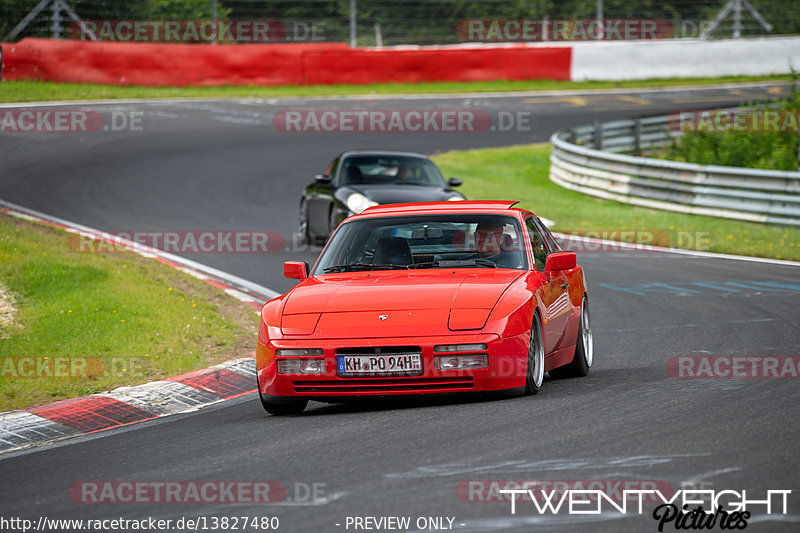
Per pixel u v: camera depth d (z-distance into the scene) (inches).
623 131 4131.4
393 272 1061.8
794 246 2402.8
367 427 871.7
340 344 912.3
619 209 3095.5
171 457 822.5
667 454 736.3
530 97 5349.4
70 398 1109.1
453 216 1131.3
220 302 1664.6
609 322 1556.3
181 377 1189.7
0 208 2628.0
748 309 1621.6
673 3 6879.9
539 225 1200.2
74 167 3388.3
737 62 6033.5
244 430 913.5
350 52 5442.9
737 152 3686.0
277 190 3149.6
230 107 4820.4
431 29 6510.8
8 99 4534.9
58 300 1501.0
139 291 1614.2
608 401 942.4
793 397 945.5
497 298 952.9
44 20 5339.6
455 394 1003.3
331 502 655.1
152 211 2741.1
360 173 2281.0
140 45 5093.5
